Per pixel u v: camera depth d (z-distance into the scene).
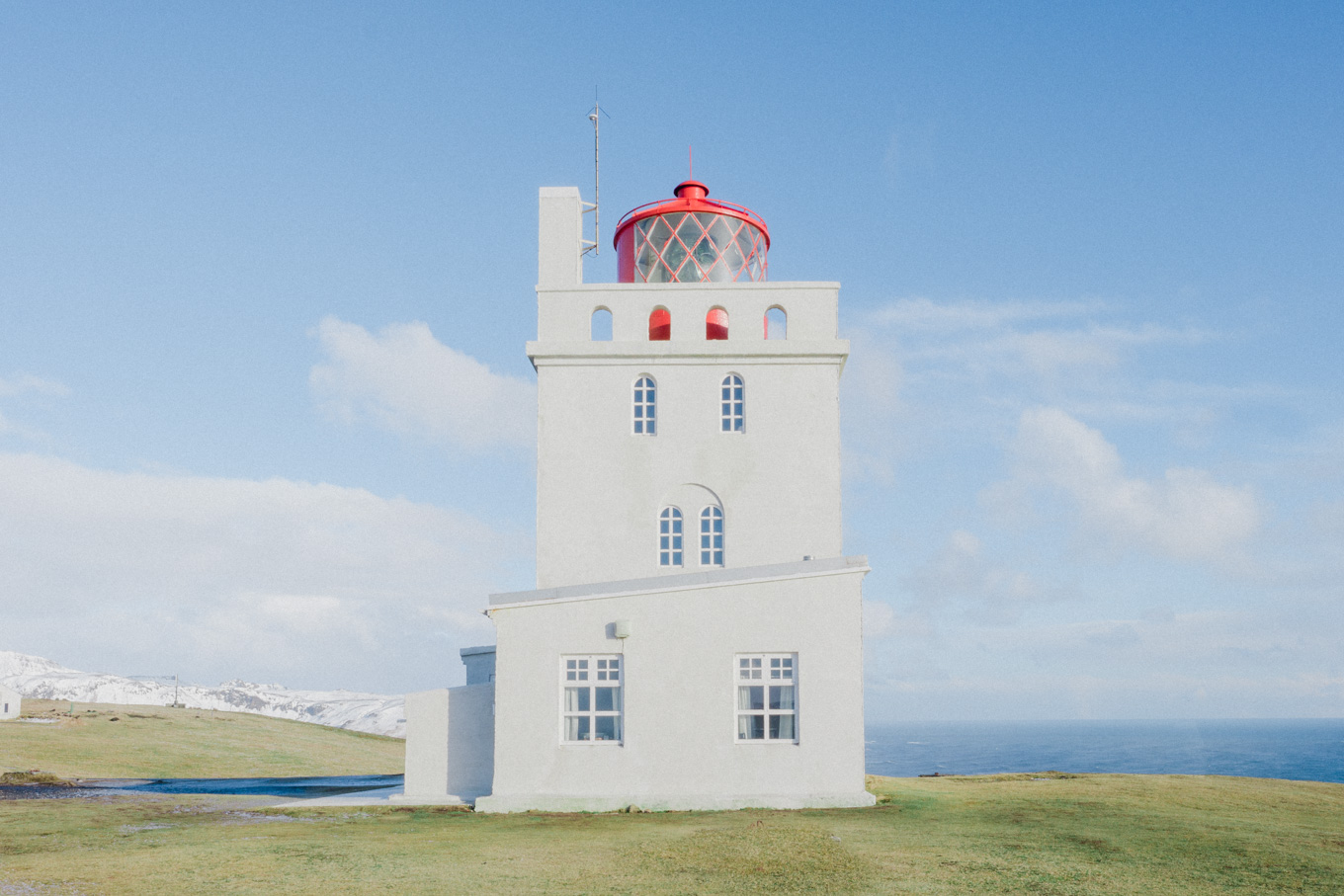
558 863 16.44
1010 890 14.73
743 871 15.67
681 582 24.88
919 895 14.42
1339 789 27.91
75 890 14.60
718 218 34.56
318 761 53.19
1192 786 27.78
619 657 24.80
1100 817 21.86
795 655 24.72
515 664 24.80
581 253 34.16
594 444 30.77
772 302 32.22
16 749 45.91
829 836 18.75
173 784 36.09
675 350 30.92
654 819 22.11
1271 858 17.16
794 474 30.47
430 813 23.92
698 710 24.39
